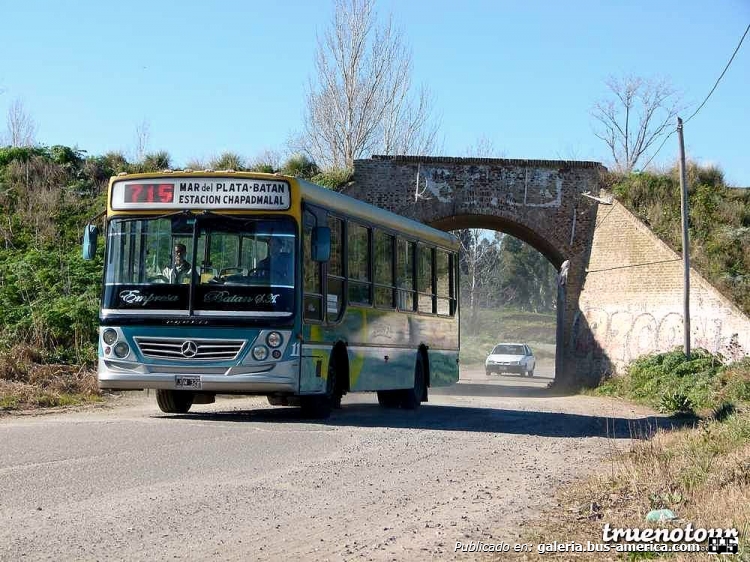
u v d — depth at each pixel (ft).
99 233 113.39
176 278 52.90
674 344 110.73
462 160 123.54
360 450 45.21
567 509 32.55
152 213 53.52
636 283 116.26
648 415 77.00
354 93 178.70
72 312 87.15
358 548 25.81
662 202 124.06
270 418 58.75
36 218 113.19
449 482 37.40
